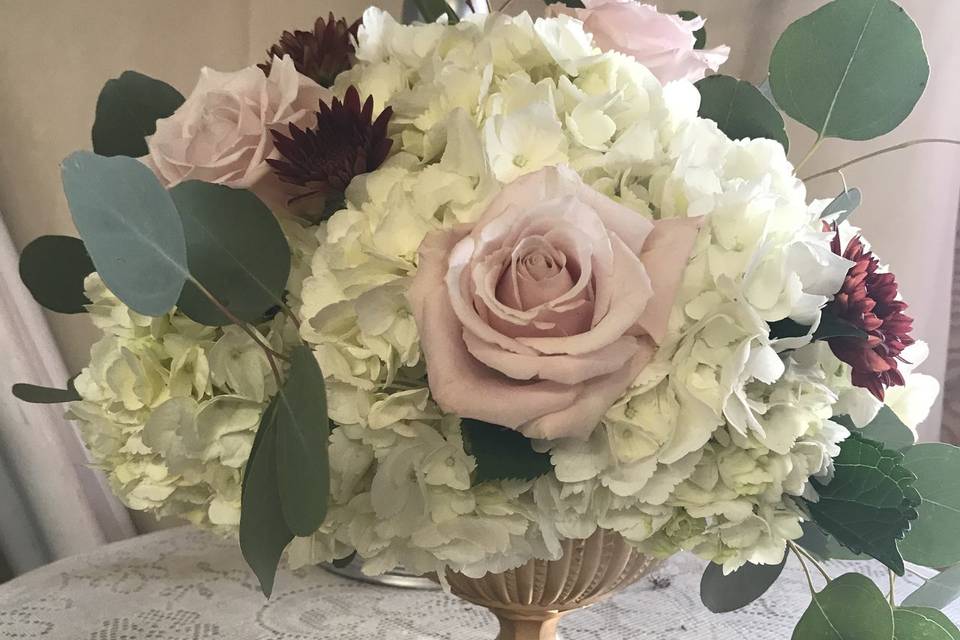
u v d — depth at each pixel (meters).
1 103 1.25
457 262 0.39
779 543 0.46
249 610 0.81
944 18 1.00
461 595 0.59
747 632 0.77
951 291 1.06
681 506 0.44
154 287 0.40
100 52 1.25
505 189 0.40
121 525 1.30
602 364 0.38
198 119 0.48
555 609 0.58
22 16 1.23
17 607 0.81
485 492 0.44
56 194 1.29
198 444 0.45
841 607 0.50
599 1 0.54
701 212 0.42
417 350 0.42
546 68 0.48
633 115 0.46
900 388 0.58
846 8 0.53
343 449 0.44
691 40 0.54
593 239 0.39
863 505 0.44
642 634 0.77
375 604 0.83
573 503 0.43
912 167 1.05
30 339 1.19
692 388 0.41
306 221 0.49
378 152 0.46
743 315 0.40
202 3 1.26
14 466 1.18
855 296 0.45
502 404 0.38
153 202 0.40
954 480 0.53
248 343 0.45
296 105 0.49
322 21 0.58
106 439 0.51
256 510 0.42
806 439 0.43
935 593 0.60
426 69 0.48
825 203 0.54
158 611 0.81
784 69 0.56
